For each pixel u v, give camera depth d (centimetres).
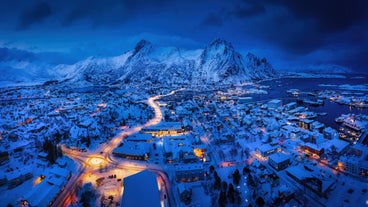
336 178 10894
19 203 9719
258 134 17462
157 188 9444
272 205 9250
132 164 13112
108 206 9250
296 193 9831
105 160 13712
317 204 9219
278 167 11881
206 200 9725
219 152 14200
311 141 15588
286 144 15300
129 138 16625
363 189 9956
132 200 8631
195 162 13088
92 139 17012
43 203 9306
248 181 10806
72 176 11856
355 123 19762
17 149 14862
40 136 17888
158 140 16825
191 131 18988
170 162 13188
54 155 13188
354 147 13312
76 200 9812
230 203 9506
